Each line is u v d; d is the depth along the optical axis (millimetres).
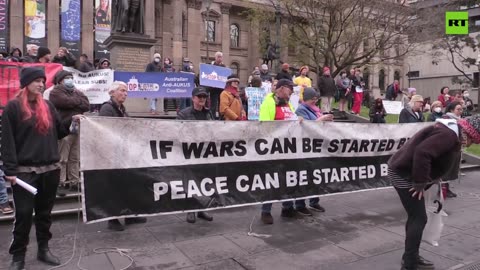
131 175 4887
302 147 6211
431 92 62500
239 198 5668
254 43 51625
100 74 10320
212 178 5465
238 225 5996
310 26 29000
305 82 12828
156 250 4953
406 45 29734
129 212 4871
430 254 5113
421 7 29609
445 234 5914
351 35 27438
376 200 7730
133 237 5379
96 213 4645
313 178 6328
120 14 13750
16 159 4074
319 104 15812
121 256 4738
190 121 5273
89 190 4609
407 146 4363
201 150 5379
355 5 26609
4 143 4039
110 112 5668
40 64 8188
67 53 11391
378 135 6945
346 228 6000
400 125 7199
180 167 5230
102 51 39188
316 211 6863
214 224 6008
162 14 45844
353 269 4562
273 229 5867
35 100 4246
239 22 51375
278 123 5977
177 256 4789
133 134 4898
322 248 5176
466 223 6469
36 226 4520
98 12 39031
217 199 5484
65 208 6207
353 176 6734
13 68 7949
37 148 4199
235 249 5055
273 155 5945
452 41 43094
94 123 4637
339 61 28953
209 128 5414
